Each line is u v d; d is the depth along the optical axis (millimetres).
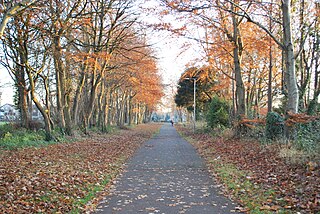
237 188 9016
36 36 17797
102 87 34875
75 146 19359
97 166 13180
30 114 34625
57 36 17719
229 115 31641
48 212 6832
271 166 11328
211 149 19766
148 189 9422
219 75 33312
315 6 21031
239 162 13531
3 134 20516
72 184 9375
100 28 24484
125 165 14352
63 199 7754
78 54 19812
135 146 24062
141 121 87750
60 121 23297
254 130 20359
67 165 12609
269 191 8258
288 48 14258
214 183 10195
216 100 33000
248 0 14922
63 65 22734
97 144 22141
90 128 34344
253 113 29469
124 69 32188
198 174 11930
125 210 7266
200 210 7168
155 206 7570
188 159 16422
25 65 18000
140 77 35156
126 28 25266
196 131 39062
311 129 12992
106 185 9930
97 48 21172
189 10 15344
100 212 7133
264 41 21859
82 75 27688
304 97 23891
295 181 8852
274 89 37312
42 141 18672
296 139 13430
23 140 17922
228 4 19703
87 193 8680
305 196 7406
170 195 8641
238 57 21859
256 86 37531
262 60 29250
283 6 14281
